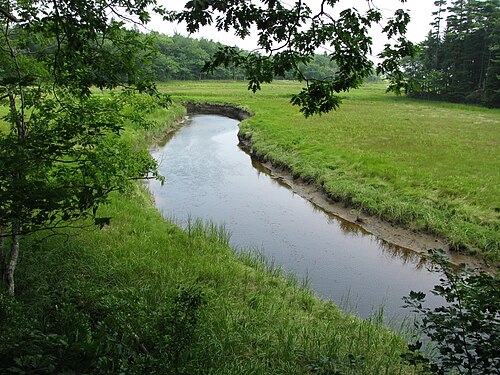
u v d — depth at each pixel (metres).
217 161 22.16
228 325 5.86
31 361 3.25
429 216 11.96
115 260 7.21
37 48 5.45
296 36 4.42
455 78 55.44
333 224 13.44
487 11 54.78
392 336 6.30
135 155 6.98
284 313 6.61
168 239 9.00
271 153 21.39
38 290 5.50
